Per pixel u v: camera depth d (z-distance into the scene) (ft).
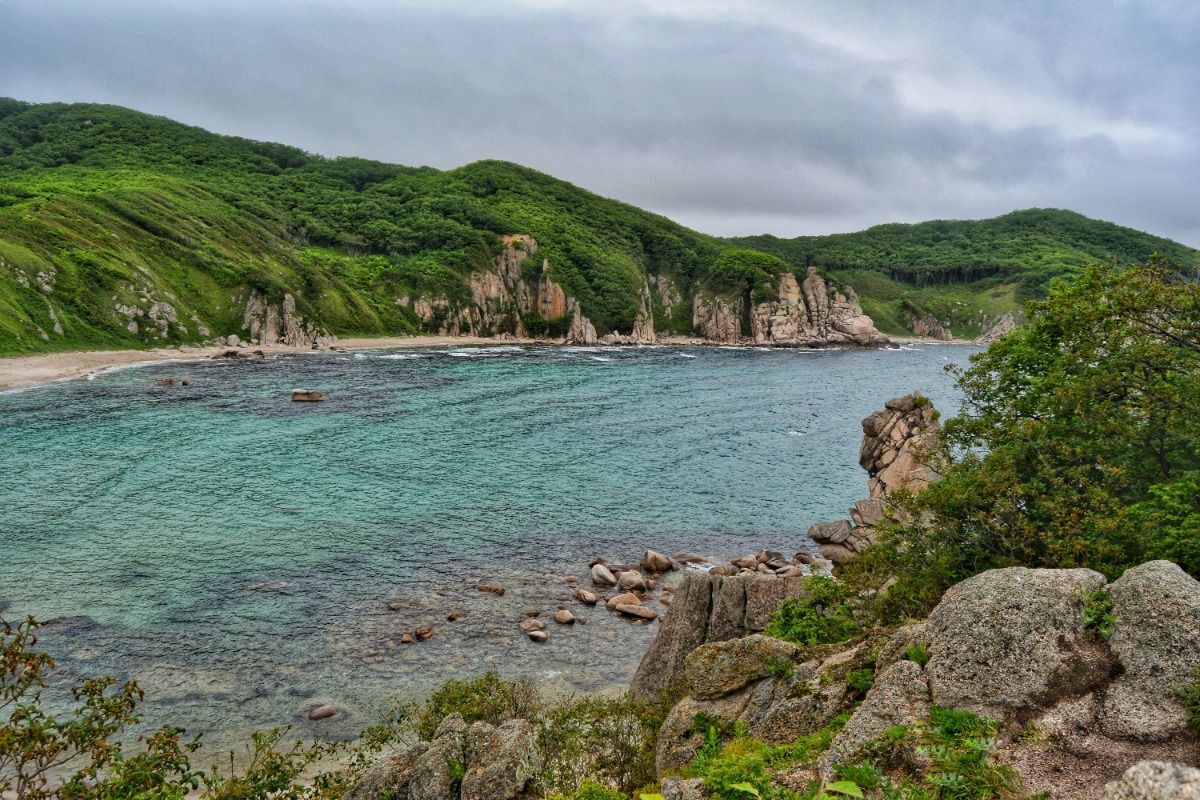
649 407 307.99
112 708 40.29
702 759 43.83
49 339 367.25
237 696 85.40
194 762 72.08
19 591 109.91
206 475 179.52
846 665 47.78
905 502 82.33
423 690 88.74
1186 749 30.19
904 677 38.55
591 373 424.05
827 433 262.47
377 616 108.58
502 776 49.73
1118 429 74.13
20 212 444.14
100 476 173.37
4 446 196.34
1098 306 81.41
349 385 337.31
